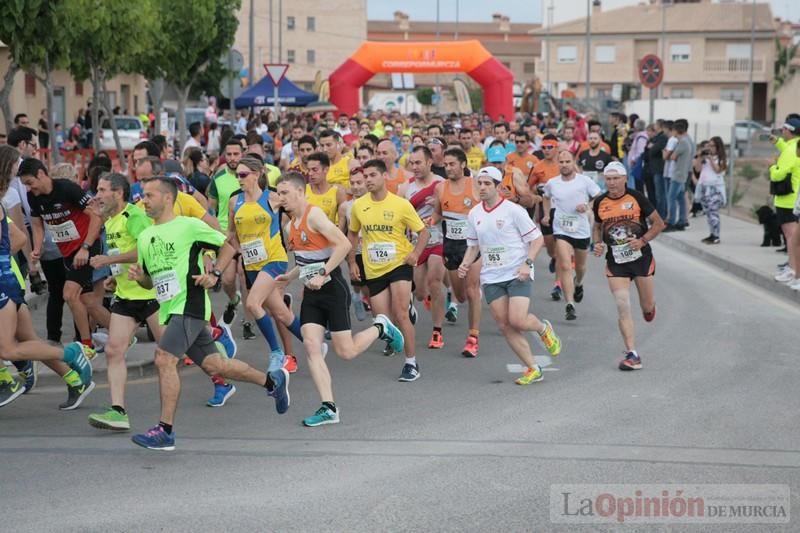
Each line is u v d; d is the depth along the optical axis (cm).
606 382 1065
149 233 845
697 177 2655
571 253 1428
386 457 812
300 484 749
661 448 831
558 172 1645
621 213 1120
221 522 673
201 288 853
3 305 932
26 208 1279
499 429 891
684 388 1035
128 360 1143
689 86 8756
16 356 941
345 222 1258
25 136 1473
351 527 662
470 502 708
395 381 1088
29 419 948
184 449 841
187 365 1173
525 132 1709
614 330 1350
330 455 820
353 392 1041
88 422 915
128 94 6300
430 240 1247
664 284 1762
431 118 3966
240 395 1038
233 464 799
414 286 1291
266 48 11400
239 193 1108
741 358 1177
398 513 687
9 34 1803
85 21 2312
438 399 1006
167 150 1647
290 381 1096
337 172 1566
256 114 4819
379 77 10738
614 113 3038
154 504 708
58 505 707
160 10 3484
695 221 2714
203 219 1114
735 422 908
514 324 1052
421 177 1281
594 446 838
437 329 1259
